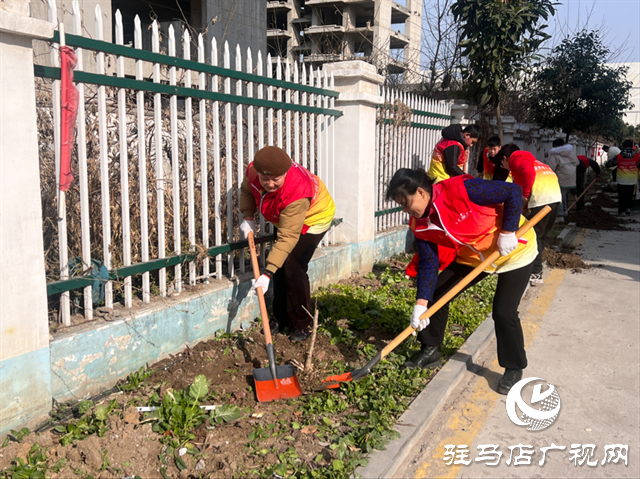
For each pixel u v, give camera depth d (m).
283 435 3.05
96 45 3.17
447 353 4.37
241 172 4.55
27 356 2.88
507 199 3.26
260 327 4.66
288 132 5.08
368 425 3.08
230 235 4.50
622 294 6.29
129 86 3.40
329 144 5.99
